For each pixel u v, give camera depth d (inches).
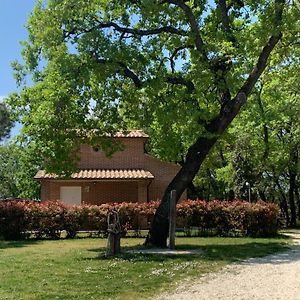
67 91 675.4
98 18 729.0
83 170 1347.2
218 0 789.2
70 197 1328.7
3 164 2311.8
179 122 695.7
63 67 662.5
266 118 1346.0
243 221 987.3
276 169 1493.6
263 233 987.9
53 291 397.7
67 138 727.7
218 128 737.0
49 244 837.8
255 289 406.9
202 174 1920.5
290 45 882.8
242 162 1481.3
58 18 689.0
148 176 1290.6
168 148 741.9
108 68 675.4
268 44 762.8
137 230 1000.9
